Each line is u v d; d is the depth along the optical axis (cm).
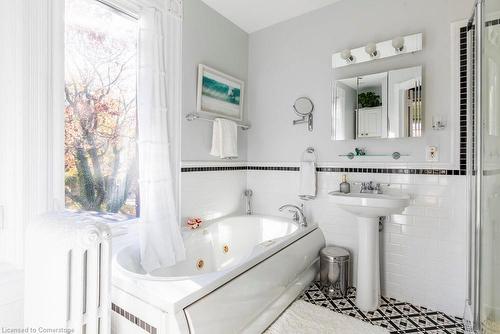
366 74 222
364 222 196
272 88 276
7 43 132
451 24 188
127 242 183
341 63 229
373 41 220
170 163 206
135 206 208
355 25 229
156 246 181
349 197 185
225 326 127
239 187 281
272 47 276
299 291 204
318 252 232
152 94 184
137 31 194
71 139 168
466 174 183
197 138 234
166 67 201
